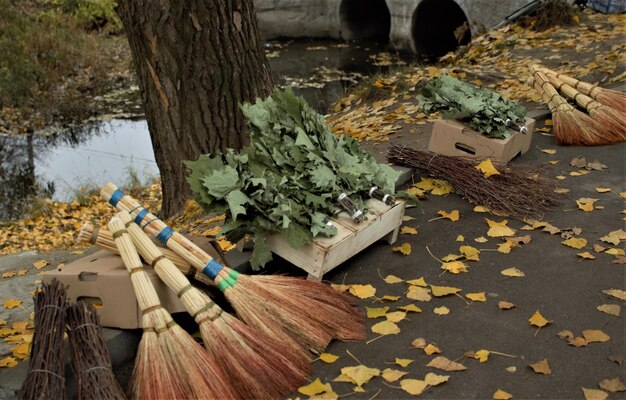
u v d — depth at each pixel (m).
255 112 3.87
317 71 14.27
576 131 5.48
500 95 5.26
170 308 3.18
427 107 5.15
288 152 3.80
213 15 5.45
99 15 17.55
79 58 15.51
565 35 9.32
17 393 2.87
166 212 6.06
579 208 4.46
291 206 3.53
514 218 4.42
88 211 8.59
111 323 3.22
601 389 2.81
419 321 3.37
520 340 3.18
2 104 13.37
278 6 17.14
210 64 5.54
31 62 14.53
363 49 16.30
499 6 13.12
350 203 3.73
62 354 2.83
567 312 3.37
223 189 3.52
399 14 15.57
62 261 5.41
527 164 5.23
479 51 9.49
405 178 4.91
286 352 2.99
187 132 5.72
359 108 8.18
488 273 3.78
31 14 16.89
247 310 3.06
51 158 11.02
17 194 9.73
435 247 4.11
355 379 2.90
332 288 3.52
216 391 2.75
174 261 3.25
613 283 3.60
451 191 4.80
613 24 9.44
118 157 10.88
